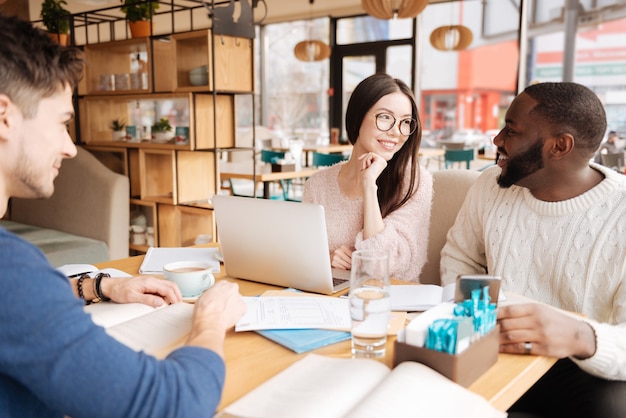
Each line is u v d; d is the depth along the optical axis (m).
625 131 5.55
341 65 8.07
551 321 0.92
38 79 0.65
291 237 1.24
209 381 0.66
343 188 1.85
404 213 1.67
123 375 0.59
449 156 5.57
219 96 3.30
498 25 6.44
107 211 3.26
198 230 3.42
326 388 0.73
